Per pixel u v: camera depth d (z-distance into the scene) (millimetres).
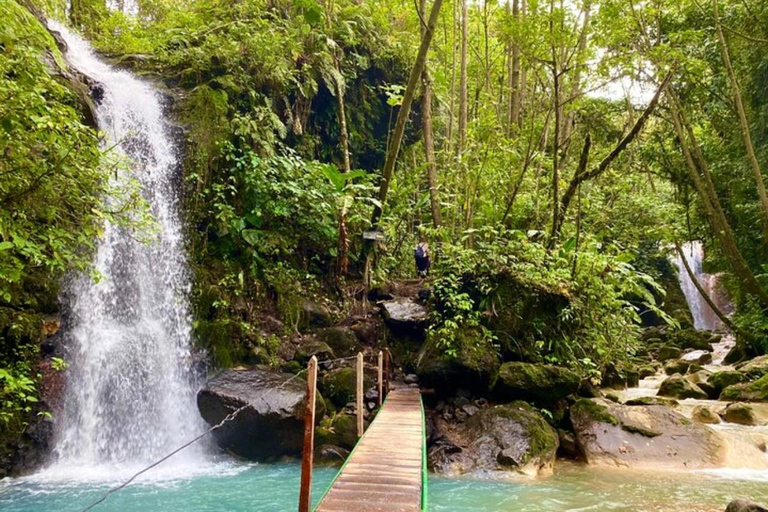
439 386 7965
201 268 8914
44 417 6430
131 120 9070
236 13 12031
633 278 9227
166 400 7520
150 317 8070
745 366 10797
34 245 4383
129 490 5535
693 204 15398
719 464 6273
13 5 4223
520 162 11773
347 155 11297
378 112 13602
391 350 9203
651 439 6613
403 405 6961
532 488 5477
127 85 9547
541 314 8508
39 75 4508
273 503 5102
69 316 7172
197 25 12180
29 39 4629
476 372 7715
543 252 8930
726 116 13609
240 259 9430
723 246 12070
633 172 16344
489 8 15500
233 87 10359
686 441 6582
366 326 9508
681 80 12836
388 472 4184
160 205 8828
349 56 12586
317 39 11516
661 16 10805
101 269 7629
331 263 10656
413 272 12539
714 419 7762
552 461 6285
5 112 3912
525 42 9398
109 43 12664
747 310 13203
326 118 12422
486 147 10586
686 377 10633
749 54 11992
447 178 11516
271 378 7441
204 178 9359
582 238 9828
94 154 4617
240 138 9867
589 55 9344
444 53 15328
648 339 16688
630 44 9625
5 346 6512
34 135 4160
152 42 12414
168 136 9359
